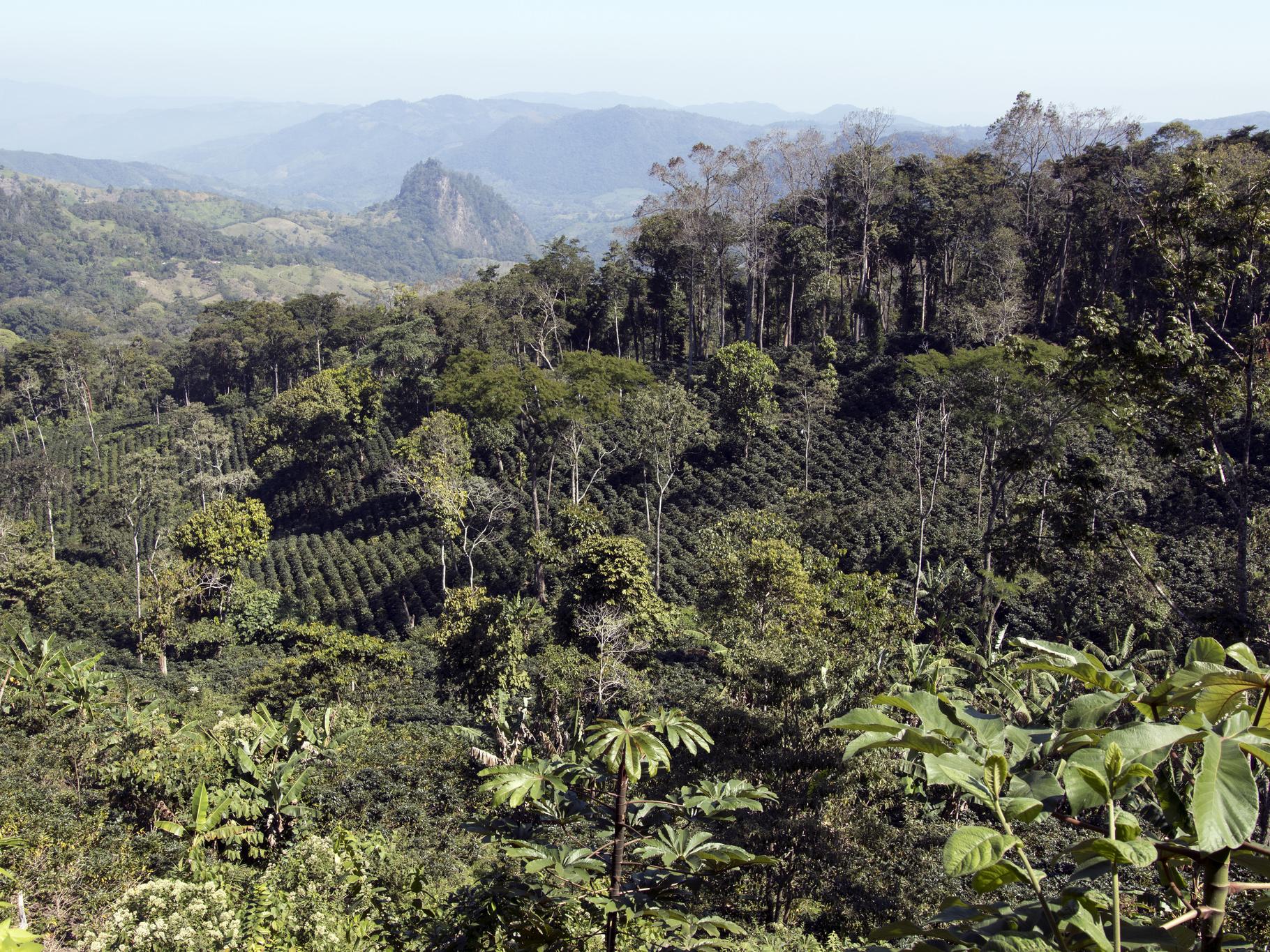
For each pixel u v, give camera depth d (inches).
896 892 613.0
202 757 872.3
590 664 1306.6
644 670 1433.3
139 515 2886.3
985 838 149.7
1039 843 652.7
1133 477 1622.8
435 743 1045.8
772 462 2362.2
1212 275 892.6
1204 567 1475.1
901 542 1809.8
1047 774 171.3
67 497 3432.6
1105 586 1294.3
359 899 599.2
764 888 621.9
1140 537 1003.3
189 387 4626.0
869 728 176.2
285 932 529.0
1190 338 876.6
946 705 185.6
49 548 3004.4
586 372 2407.7
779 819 613.3
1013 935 162.7
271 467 3100.4
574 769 341.1
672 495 2361.0
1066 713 183.5
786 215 3272.6
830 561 1582.2
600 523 1994.3
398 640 2135.8
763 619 1401.3
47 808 783.7
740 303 3609.7
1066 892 168.6
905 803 717.9
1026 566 1105.4
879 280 3262.8
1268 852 152.1
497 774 323.6
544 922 341.7
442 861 746.8
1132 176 2400.3
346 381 3019.2
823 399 2405.3
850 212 3149.6
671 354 3577.8
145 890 493.7
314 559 2657.5
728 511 2208.4
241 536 2279.8
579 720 1042.1
